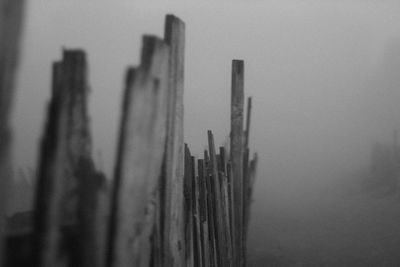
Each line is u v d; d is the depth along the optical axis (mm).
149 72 1533
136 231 1586
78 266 1401
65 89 1344
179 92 2023
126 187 1492
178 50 1971
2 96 1036
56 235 1329
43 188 1313
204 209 2963
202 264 2912
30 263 1315
